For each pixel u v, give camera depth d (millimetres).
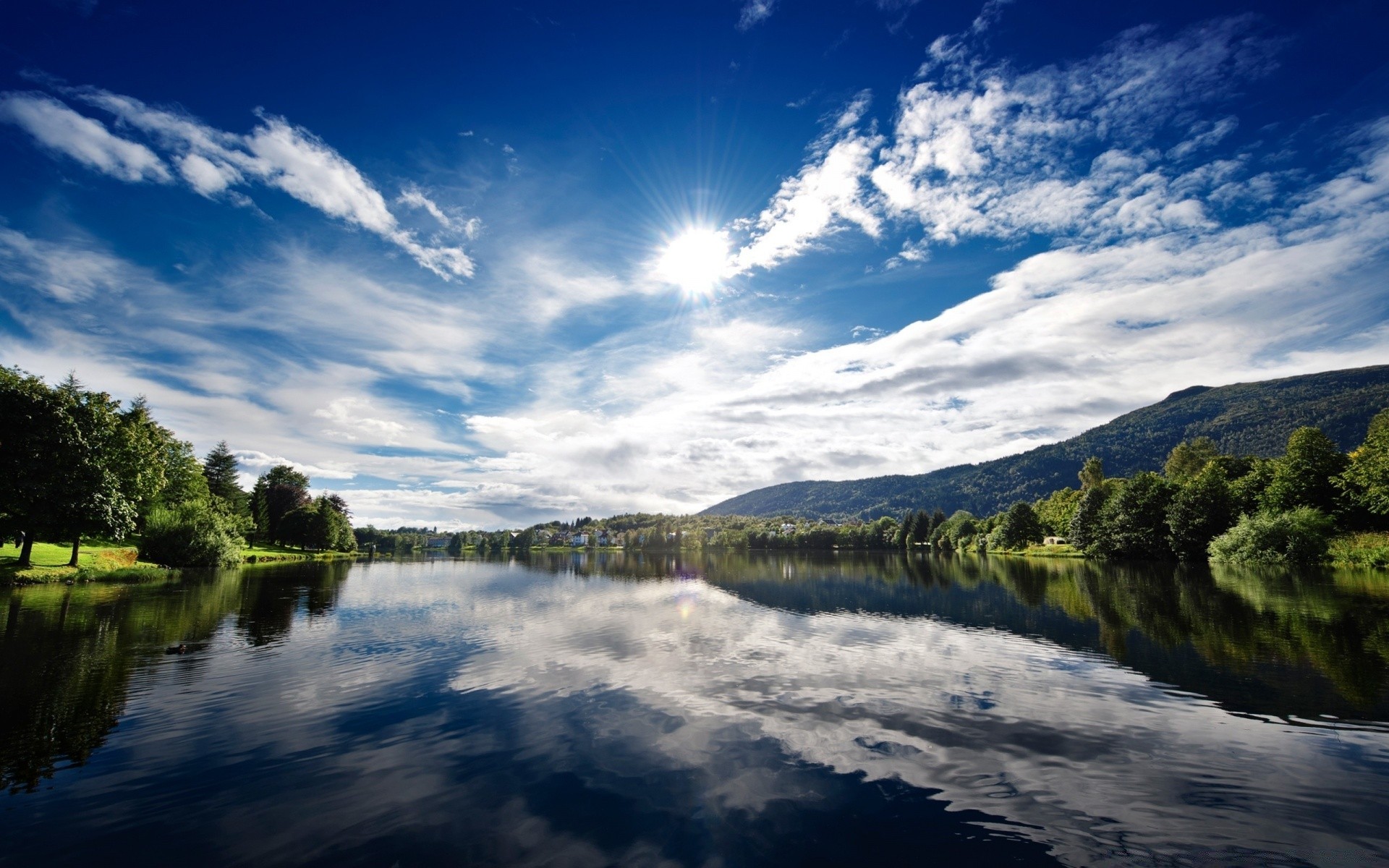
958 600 40938
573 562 115375
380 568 90000
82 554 53969
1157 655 22391
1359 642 23406
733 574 72688
